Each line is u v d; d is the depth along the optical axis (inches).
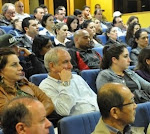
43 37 131.2
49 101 87.8
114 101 64.6
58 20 269.3
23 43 158.1
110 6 370.0
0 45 100.5
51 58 95.3
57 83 95.2
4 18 232.2
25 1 327.9
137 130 79.5
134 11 358.0
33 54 125.3
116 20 271.9
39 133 44.3
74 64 139.7
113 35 208.2
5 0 313.0
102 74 111.3
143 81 118.5
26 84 87.6
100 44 193.9
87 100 96.7
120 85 66.8
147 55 122.5
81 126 72.4
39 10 251.6
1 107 76.2
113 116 65.0
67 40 191.6
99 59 145.9
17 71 81.7
